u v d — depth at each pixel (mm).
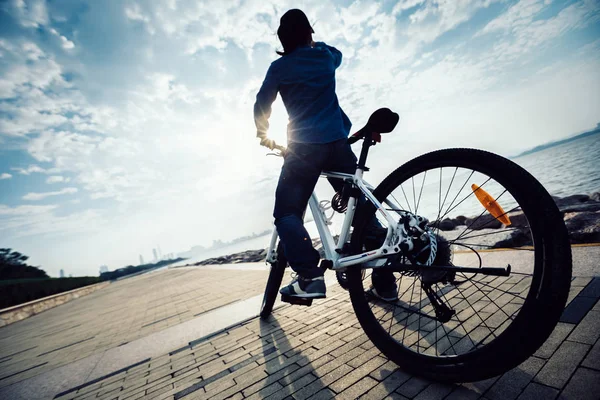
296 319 2469
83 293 18172
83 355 3027
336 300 2734
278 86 1693
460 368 1151
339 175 1730
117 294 11195
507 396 1062
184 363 2117
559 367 1132
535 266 1016
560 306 935
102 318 5555
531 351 982
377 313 2062
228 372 1796
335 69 1828
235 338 2361
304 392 1396
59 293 15414
